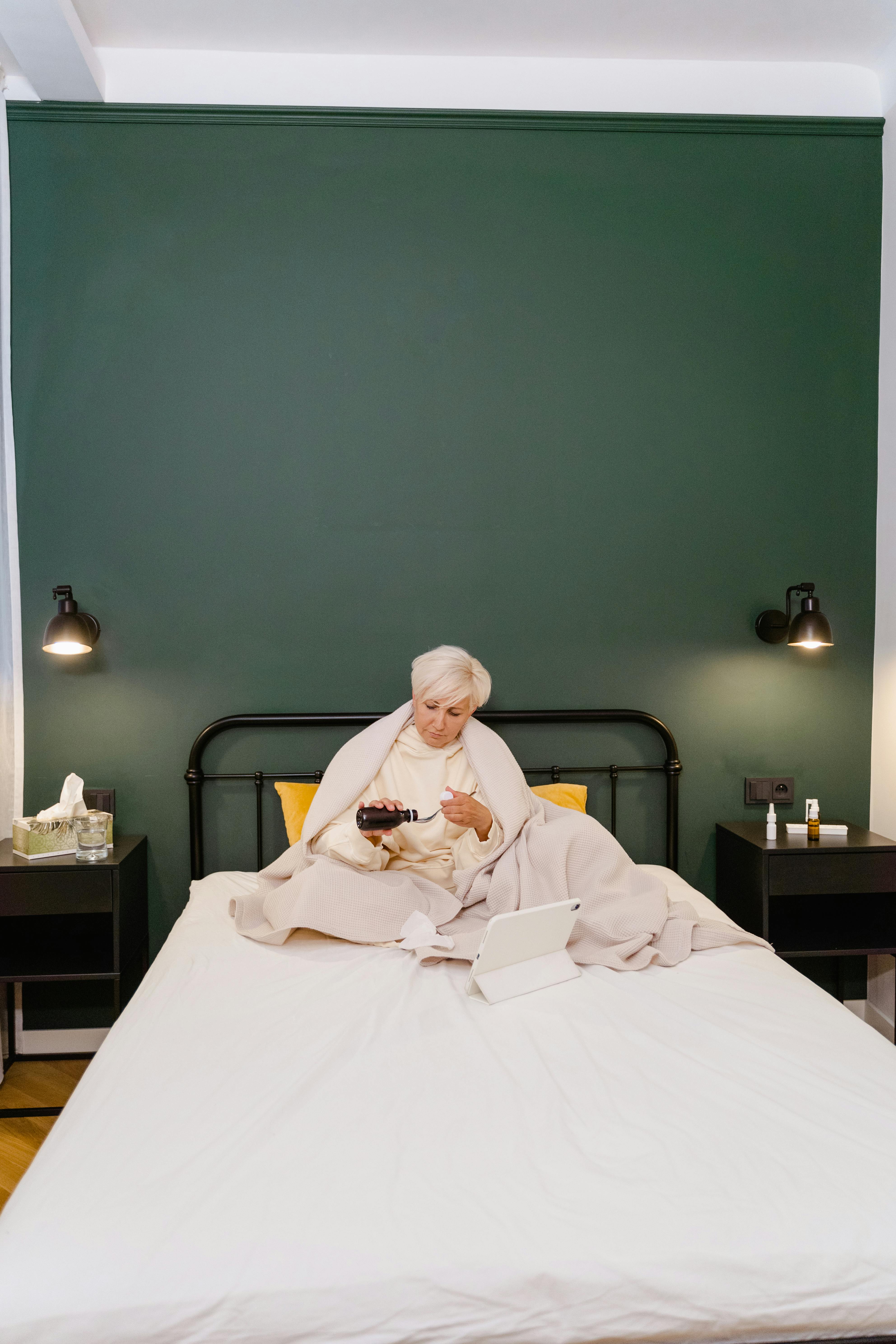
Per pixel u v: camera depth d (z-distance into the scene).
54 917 2.43
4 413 2.36
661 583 2.56
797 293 2.58
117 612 2.44
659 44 2.47
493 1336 0.88
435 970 1.67
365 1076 1.24
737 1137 1.09
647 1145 1.07
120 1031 1.43
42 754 2.44
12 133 2.39
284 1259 0.89
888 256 2.56
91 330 2.42
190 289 2.44
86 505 2.43
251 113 2.43
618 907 1.83
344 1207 0.96
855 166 2.59
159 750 2.46
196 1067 1.28
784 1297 0.90
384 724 2.13
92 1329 0.85
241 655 2.47
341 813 2.01
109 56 2.43
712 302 2.56
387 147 2.48
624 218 2.54
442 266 2.50
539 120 2.50
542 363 2.52
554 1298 0.89
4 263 2.35
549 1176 1.02
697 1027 1.41
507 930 1.53
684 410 2.56
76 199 2.41
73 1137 1.11
